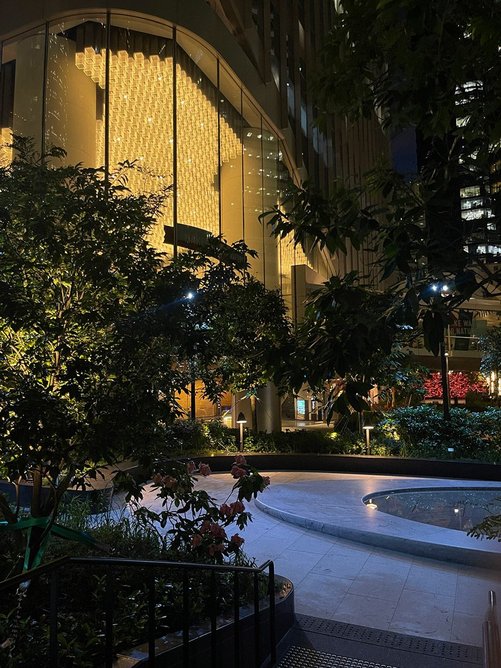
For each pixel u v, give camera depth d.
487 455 14.20
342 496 10.75
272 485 12.23
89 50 16.30
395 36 2.03
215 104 18.81
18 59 16.27
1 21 16.28
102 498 7.33
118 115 17.34
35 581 4.19
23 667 3.10
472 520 9.53
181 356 4.32
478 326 20.73
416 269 2.16
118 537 5.49
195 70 18.09
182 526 5.13
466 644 4.79
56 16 15.92
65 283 4.13
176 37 16.94
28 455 3.72
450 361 34.31
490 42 1.87
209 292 4.41
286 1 25.09
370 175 2.48
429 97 2.15
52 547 5.14
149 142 17.42
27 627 3.51
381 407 18.66
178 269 4.56
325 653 4.59
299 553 7.59
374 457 14.50
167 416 4.12
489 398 28.53
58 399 3.77
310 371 2.19
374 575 6.70
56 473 3.78
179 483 5.06
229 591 4.66
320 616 5.46
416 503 10.86
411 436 15.73
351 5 2.46
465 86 2.20
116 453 4.09
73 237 4.12
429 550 7.34
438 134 2.21
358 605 5.74
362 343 2.01
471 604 5.74
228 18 20.70
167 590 4.29
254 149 21.50
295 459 15.12
